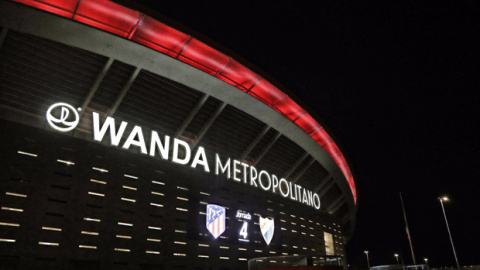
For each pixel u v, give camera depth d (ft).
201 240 106.93
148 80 99.14
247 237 121.70
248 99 112.06
